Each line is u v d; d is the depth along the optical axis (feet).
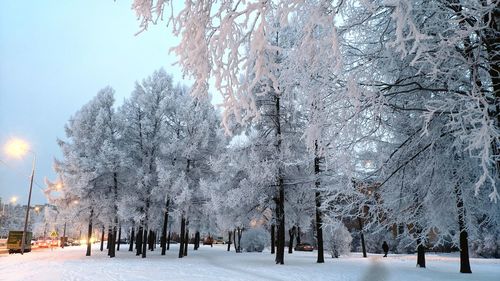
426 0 19.08
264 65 12.36
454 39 14.51
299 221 76.64
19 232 121.70
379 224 27.89
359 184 25.76
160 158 94.84
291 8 12.54
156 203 93.91
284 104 59.82
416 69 21.53
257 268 56.08
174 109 101.19
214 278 42.52
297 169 69.05
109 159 90.99
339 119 20.17
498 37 17.39
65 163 99.45
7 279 41.88
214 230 144.77
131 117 101.04
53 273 47.21
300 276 44.98
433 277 41.83
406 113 23.94
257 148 66.28
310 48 15.51
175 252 119.44
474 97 14.56
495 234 32.12
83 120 100.73
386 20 21.07
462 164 24.49
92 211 94.22
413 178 25.91
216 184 70.69
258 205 70.79
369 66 20.68
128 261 73.41
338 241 94.63
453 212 27.66
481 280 39.09
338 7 13.78
